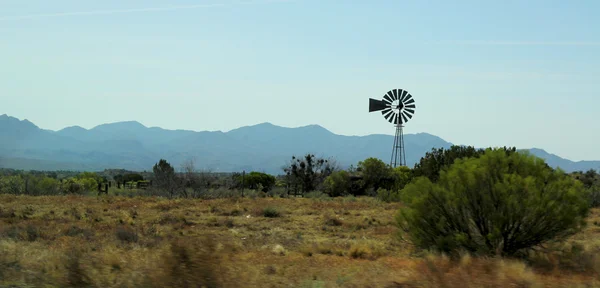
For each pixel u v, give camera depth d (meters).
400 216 19.19
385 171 64.75
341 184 62.53
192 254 10.38
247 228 28.47
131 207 37.94
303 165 64.38
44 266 12.52
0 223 26.36
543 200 16.59
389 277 12.05
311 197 55.56
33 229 21.70
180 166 52.66
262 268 14.01
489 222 17.25
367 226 30.00
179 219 30.67
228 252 13.00
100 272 11.38
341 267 14.85
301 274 13.08
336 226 29.95
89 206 37.38
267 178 71.19
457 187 17.62
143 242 20.08
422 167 50.16
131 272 11.16
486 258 15.12
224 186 55.28
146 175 93.81
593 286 11.15
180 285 9.73
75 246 17.62
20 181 51.22
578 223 17.08
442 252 16.66
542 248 17.67
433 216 18.09
